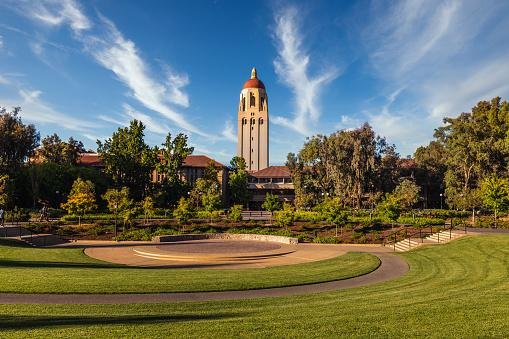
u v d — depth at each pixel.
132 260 29.88
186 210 51.09
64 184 72.25
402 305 14.39
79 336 10.30
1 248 31.70
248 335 10.62
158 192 78.31
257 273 23.31
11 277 20.19
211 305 15.28
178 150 81.31
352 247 38.66
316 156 81.19
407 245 36.31
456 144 64.56
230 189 97.50
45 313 13.53
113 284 18.83
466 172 64.06
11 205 62.84
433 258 28.80
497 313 12.86
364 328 11.27
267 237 44.28
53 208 68.06
